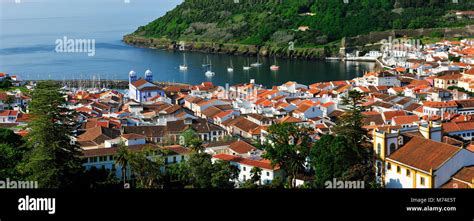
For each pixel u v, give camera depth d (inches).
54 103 5482.3
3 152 5851.4
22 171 5231.3
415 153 5310.0
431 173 4950.8
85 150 6919.3
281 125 6801.2
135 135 7790.4
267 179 6348.4
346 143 5738.2
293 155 6112.2
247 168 6574.8
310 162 6107.3
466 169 5012.3
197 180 5615.2
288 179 6264.8
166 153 6840.6
